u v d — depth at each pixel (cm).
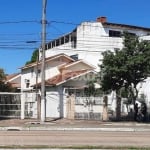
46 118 4588
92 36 6794
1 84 5856
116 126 3484
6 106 4547
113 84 4159
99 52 6706
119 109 4512
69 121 4209
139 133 2689
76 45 6969
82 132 2738
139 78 4112
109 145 1916
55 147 1792
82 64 5800
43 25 4216
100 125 3619
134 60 3966
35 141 2098
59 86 4875
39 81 6253
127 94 4284
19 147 1775
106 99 4469
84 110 4572
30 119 4444
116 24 6738
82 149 1762
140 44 4066
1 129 3002
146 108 4538
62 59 6244
